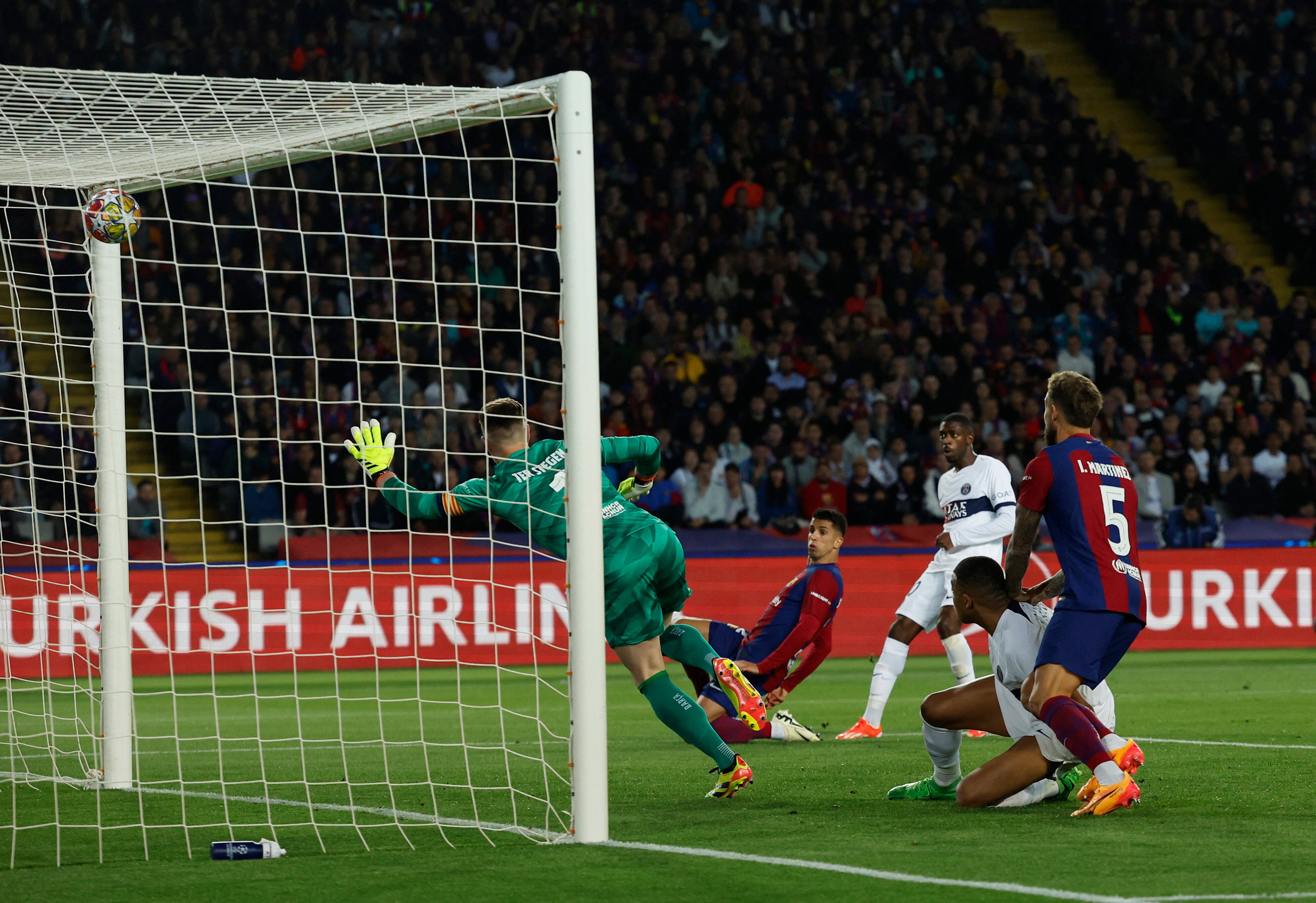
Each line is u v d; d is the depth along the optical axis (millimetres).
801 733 18484
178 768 14688
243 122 13234
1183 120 52125
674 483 36094
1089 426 12492
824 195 45500
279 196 39812
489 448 13125
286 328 37781
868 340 41938
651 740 19250
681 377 40250
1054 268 45031
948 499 19219
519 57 45812
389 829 11836
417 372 37688
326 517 24875
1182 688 26156
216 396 35562
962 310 43375
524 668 31594
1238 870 9570
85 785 14922
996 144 48000
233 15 42875
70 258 36938
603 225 42938
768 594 33469
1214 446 39375
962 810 12555
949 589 19062
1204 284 45312
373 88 11977
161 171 15242
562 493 12812
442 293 39781
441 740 19594
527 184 42469
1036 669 12078
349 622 30828
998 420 40375
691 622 18641
